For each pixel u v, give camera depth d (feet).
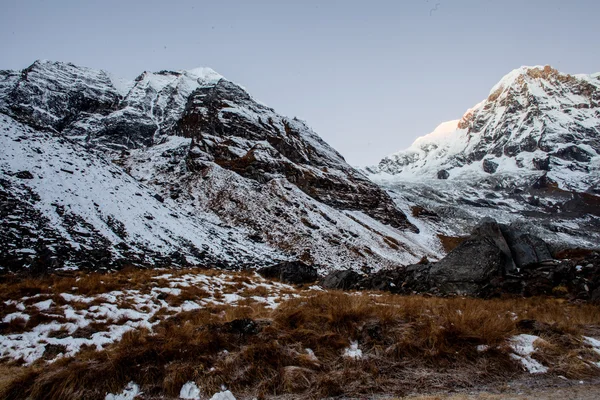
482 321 29.48
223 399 20.45
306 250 196.34
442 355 25.26
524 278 65.82
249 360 24.09
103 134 439.22
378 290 79.05
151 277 63.57
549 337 27.76
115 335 33.30
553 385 21.61
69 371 22.31
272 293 61.82
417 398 20.22
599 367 24.08
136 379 22.35
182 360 23.93
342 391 21.52
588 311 42.73
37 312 37.35
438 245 340.80
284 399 20.99
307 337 27.22
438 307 36.47
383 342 26.78
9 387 21.89
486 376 23.06
